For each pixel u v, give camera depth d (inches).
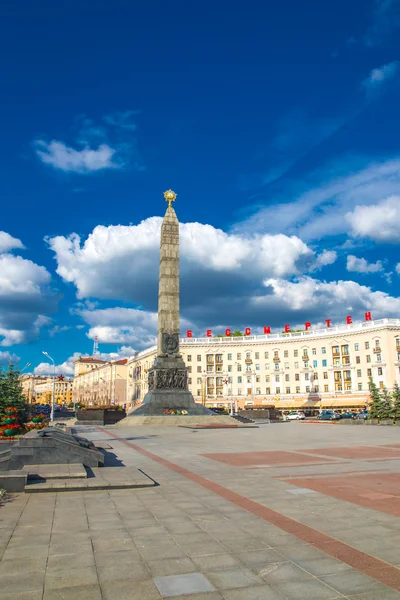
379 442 864.9
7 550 247.4
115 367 4995.1
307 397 3523.6
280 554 239.1
